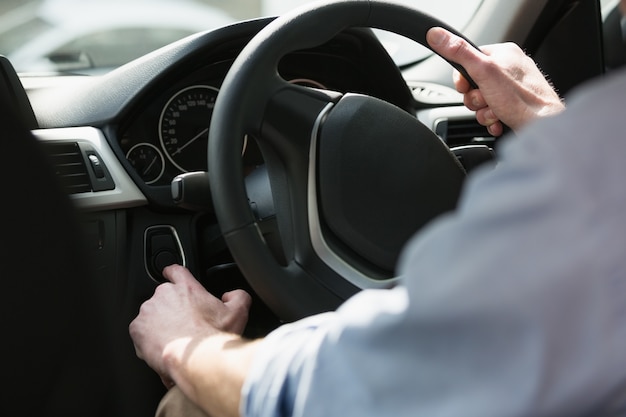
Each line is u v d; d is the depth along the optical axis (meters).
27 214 0.81
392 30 1.31
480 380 0.57
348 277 1.19
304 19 1.21
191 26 3.31
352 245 1.20
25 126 0.80
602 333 0.55
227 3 3.34
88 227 1.53
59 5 3.01
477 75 1.31
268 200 1.35
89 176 1.53
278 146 1.20
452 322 0.57
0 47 2.89
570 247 0.55
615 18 2.11
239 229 1.16
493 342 0.56
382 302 0.63
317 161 1.20
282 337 0.77
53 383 0.86
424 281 0.58
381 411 0.62
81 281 0.84
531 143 0.58
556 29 2.20
